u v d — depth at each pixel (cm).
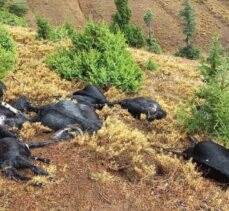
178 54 6569
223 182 1039
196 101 1591
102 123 1167
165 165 1034
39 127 1094
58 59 1748
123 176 975
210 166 1043
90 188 908
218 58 1683
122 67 1631
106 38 1722
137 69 1728
